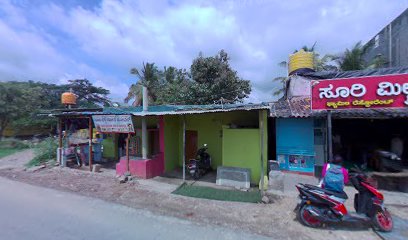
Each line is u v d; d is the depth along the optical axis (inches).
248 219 226.5
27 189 328.5
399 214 236.4
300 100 456.8
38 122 1051.9
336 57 811.4
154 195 305.9
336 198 202.1
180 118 501.7
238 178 350.3
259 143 367.9
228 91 948.0
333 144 397.7
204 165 428.5
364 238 187.9
